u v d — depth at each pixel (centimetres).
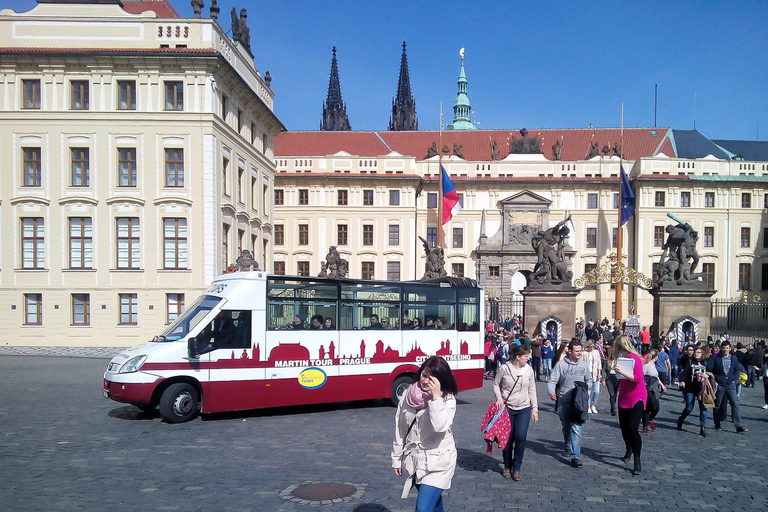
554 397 1217
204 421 1652
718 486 1069
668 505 954
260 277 1742
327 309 1831
